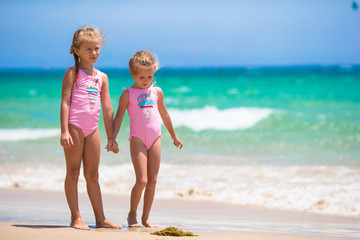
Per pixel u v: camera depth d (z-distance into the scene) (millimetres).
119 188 9789
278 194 8859
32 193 9164
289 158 13758
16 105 31641
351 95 33125
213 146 16484
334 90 38281
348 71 95875
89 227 5766
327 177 10531
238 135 18938
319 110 26047
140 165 5859
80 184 10047
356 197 8414
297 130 19859
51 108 29859
